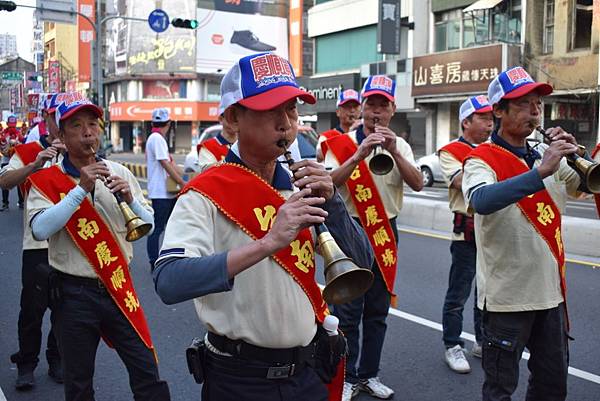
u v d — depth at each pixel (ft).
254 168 7.16
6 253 28.71
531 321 9.68
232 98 6.83
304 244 7.13
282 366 7.07
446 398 13.47
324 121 101.71
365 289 6.73
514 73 9.73
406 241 30.96
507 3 71.31
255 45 155.43
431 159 62.08
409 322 18.47
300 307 7.09
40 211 10.25
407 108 81.25
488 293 9.82
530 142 10.61
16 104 207.10
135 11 151.94
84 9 89.15
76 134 10.57
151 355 10.54
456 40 78.59
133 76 153.99
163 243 6.71
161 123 23.93
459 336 15.28
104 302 10.30
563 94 65.21
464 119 15.15
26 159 14.58
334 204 7.30
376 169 12.63
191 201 6.83
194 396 13.70
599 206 10.21
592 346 16.16
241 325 6.94
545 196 9.66
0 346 16.81
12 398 13.62
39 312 10.63
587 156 9.61
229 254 6.21
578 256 26.58
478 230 10.03
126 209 10.09
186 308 20.03
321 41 102.37
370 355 13.48
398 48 84.84
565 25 64.59
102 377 14.76
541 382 9.97
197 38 149.07
